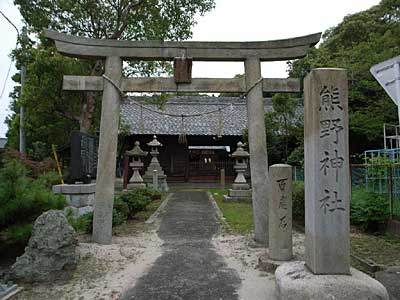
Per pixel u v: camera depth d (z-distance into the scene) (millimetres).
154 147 21391
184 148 25078
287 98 19094
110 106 7746
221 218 11008
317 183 4348
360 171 11938
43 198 5945
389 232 8367
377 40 17016
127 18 13266
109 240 7602
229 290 4898
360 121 16438
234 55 7910
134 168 18484
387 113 16062
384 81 5500
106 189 7629
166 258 6523
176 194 18969
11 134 20719
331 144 4398
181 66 7836
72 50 7688
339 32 22328
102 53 7816
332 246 4281
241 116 26297
